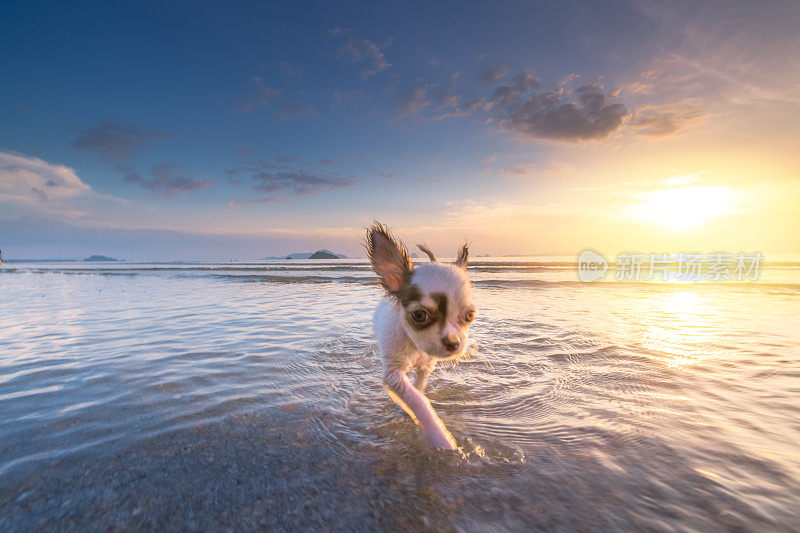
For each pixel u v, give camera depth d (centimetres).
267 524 20
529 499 22
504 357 50
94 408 35
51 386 40
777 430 29
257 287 158
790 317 74
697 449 27
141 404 36
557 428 31
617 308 89
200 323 75
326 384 41
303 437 30
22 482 23
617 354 50
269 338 62
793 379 40
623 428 30
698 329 64
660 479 23
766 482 23
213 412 34
